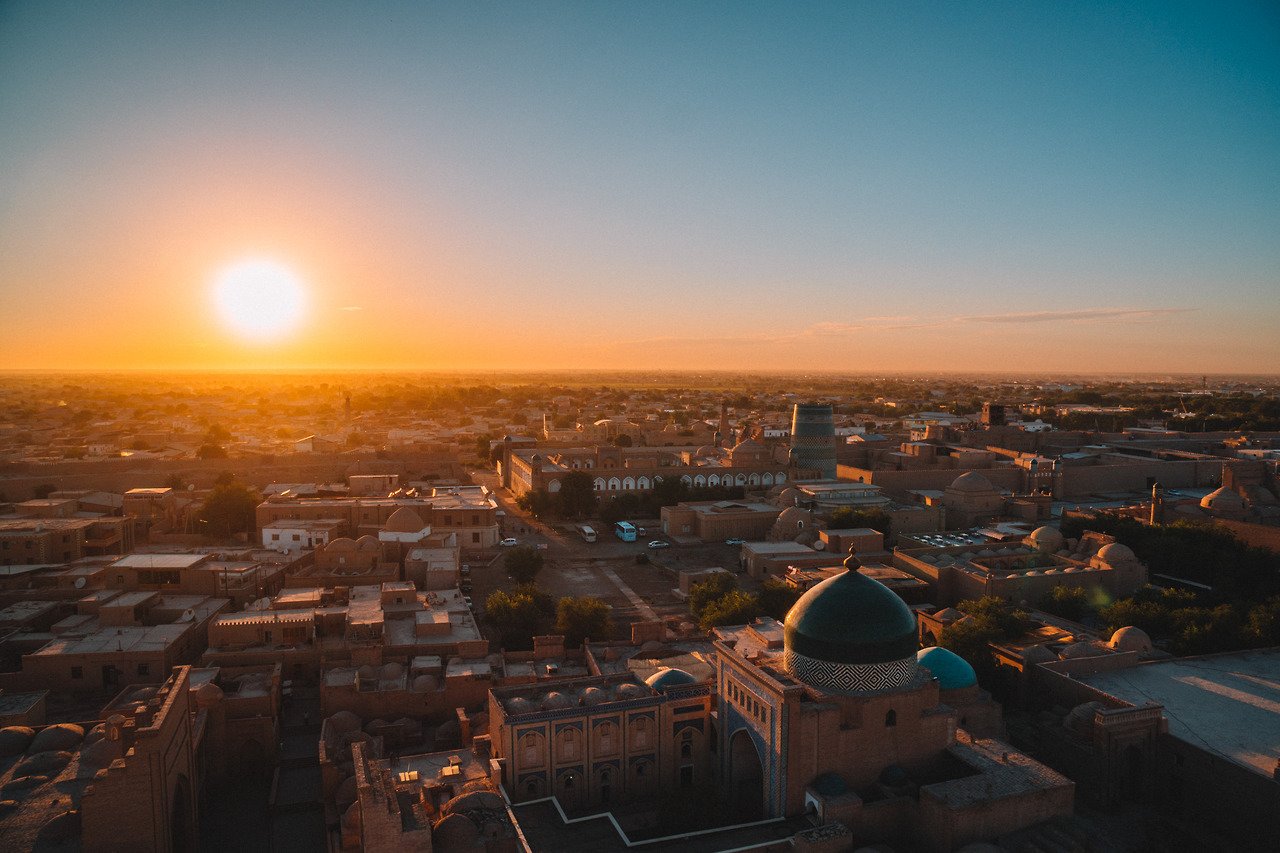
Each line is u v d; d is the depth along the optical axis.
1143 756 58.62
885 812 50.41
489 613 83.50
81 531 108.44
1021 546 108.00
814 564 105.19
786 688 51.09
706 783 58.84
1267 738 58.81
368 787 42.81
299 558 97.69
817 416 160.50
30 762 50.62
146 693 60.75
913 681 54.97
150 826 45.22
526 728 55.62
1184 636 75.56
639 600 102.38
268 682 66.38
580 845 48.28
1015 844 48.44
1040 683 68.69
